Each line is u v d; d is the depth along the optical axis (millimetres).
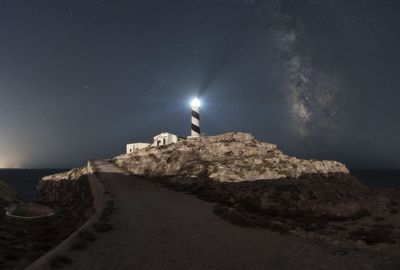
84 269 14781
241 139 89812
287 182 58906
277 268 15578
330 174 68250
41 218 39344
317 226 35562
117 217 27922
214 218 28922
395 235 27062
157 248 18781
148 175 70438
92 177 67250
